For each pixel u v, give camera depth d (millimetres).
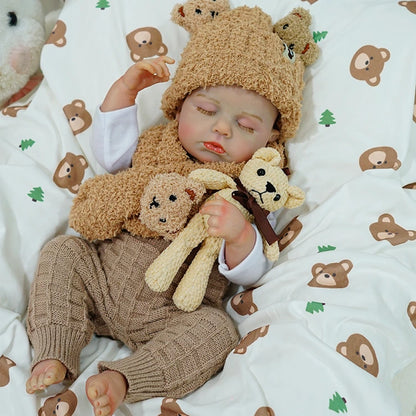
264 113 1023
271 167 987
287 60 1046
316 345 816
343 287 928
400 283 928
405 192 1056
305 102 1178
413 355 919
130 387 819
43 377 821
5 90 1258
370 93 1126
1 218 1013
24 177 1083
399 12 1173
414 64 1118
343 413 759
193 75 1009
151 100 1205
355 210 1056
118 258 1022
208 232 917
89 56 1216
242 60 989
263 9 1233
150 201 949
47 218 1073
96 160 1160
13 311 989
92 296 995
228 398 816
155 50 1225
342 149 1130
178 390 869
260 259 986
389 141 1106
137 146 1117
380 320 890
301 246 1039
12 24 1189
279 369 815
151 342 896
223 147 1017
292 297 952
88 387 780
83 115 1188
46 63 1203
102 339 1038
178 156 1073
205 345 899
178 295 960
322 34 1187
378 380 815
